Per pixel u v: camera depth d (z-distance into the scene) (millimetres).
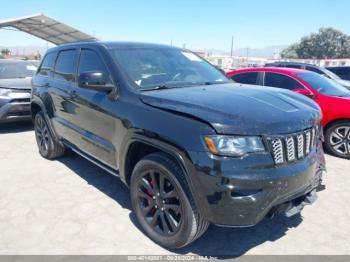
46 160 5301
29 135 7008
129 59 3639
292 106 2930
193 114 2576
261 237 3184
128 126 3053
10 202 3811
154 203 2975
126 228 3281
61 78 4566
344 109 5559
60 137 4809
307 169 2752
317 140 3117
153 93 3090
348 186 4441
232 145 2422
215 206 2449
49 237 3115
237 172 2395
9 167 4953
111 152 3445
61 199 3902
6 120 6867
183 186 2617
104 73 3559
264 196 2441
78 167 4973
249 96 3023
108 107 3363
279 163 2545
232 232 3264
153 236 3016
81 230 3240
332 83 6391
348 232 3287
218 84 3746
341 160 5629
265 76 6648
